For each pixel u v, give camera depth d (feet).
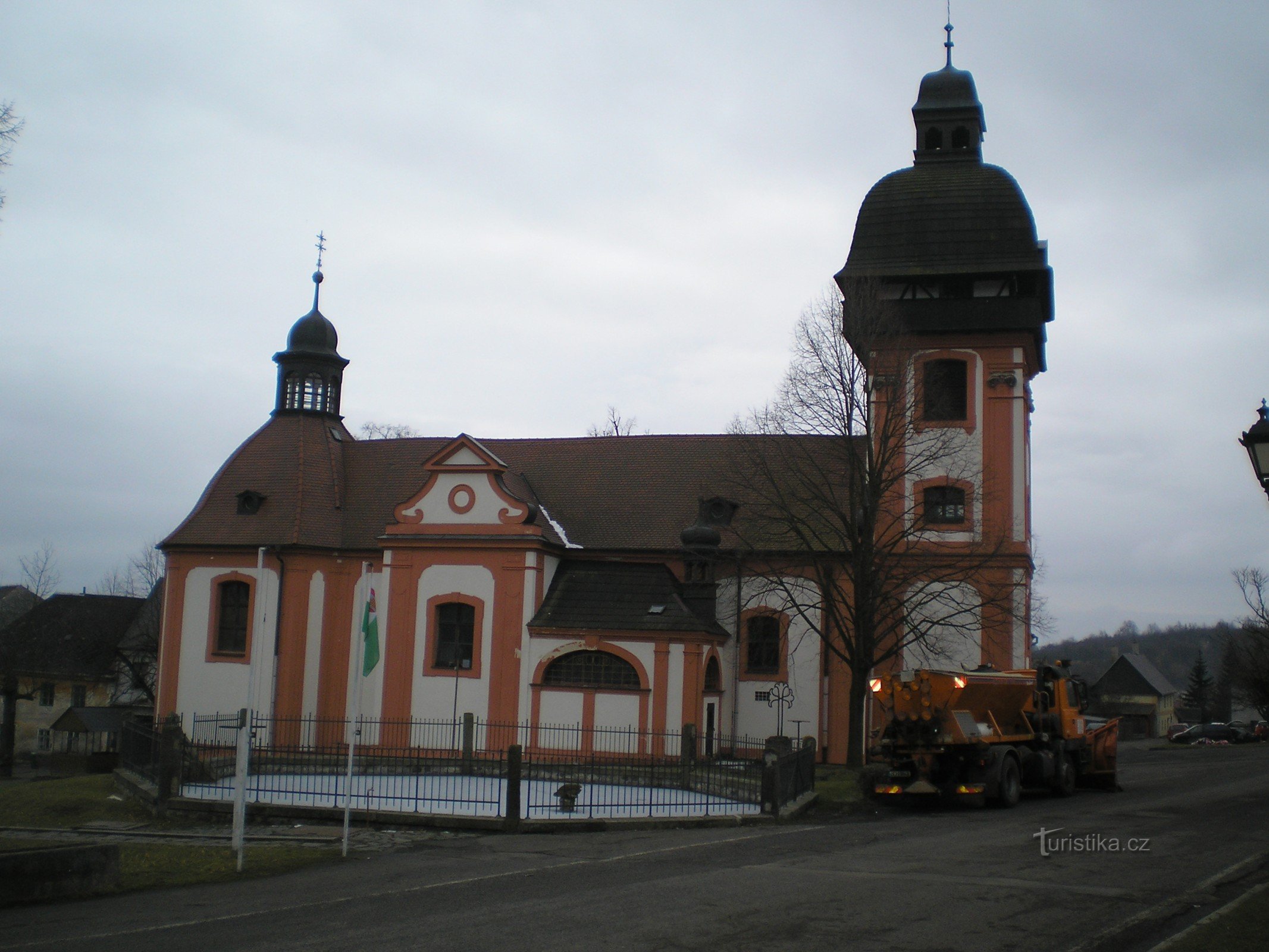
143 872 55.62
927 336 127.54
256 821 77.97
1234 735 255.09
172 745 83.25
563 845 66.13
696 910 43.62
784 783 82.89
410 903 46.01
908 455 125.70
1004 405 125.39
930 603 123.24
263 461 140.26
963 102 132.16
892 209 129.80
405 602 124.16
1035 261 124.98
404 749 117.50
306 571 132.67
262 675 129.29
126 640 228.22
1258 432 47.21
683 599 123.44
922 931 39.91
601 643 117.70
